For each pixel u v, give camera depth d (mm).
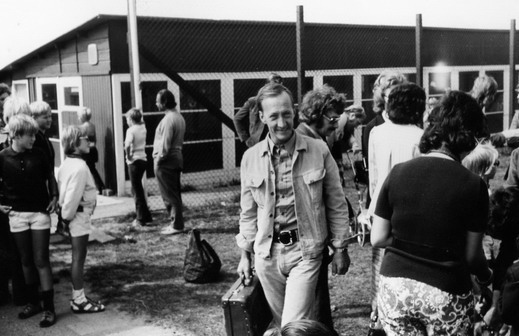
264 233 3633
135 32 9461
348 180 11984
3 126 6355
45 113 5777
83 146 5293
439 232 2768
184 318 5293
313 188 3586
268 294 3750
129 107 12094
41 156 5215
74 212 5301
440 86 17172
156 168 8258
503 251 3330
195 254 6199
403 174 2914
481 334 3510
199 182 13148
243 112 6355
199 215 9656
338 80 15000
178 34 12461
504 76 18875
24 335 5016
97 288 6125
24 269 5277
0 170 5160
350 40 15000
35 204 5176
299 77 9031
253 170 3652
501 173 12016
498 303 2951
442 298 2750
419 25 10516
